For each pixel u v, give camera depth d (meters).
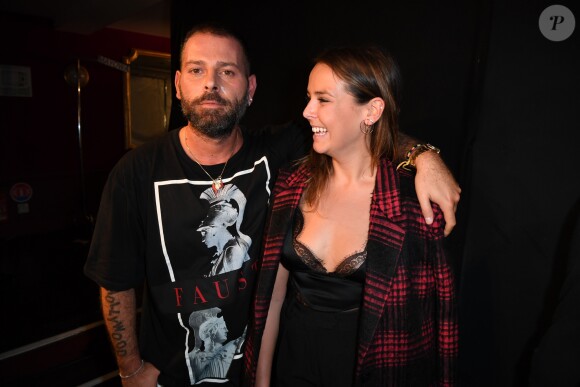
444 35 1.46
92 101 4.39
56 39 4.07
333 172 1.07
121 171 1.13
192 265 1.15
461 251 1.47
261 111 2.19
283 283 1.14
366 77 0.91
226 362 1.24
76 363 2.25
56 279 3.00
